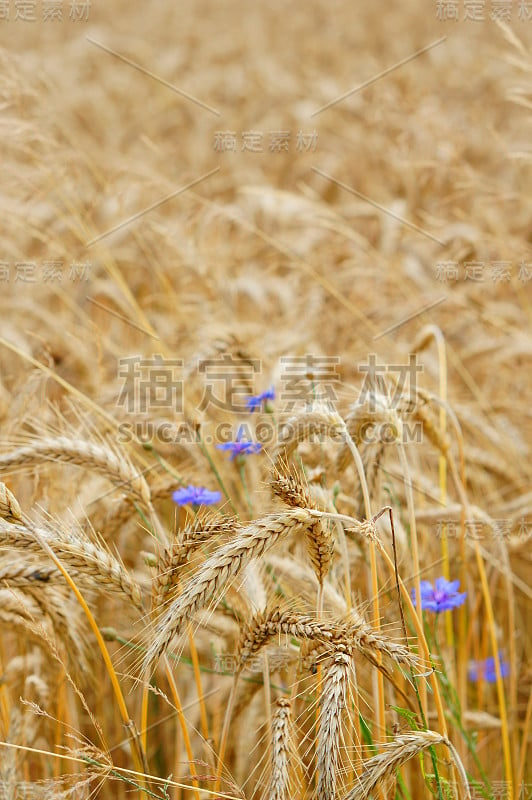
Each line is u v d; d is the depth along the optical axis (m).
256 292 9.18
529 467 7.72
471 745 5.05
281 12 25.08
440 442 5.30
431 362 8.48
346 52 21.19
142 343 8.83
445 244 10.23
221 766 4.11
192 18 24.50
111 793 5.58
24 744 4.79
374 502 4.80
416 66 17.20
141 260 10.27
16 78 7.65
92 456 4.57
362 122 14.25
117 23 23.80
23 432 5.26
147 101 17.02
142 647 4.27
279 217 10.96
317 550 3.82
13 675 5.38
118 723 5.79
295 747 3.87
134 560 6.37
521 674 6.43
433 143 11.49
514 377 9.21
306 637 3.68
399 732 3.98
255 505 5.26
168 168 13.23
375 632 3.69
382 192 13.19
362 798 3.53
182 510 6.25
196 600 3.46
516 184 12.13
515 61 8.54
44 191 8.44
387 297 10.06
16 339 7.95
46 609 4.68
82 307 9.79
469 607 6.37
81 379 7.77
